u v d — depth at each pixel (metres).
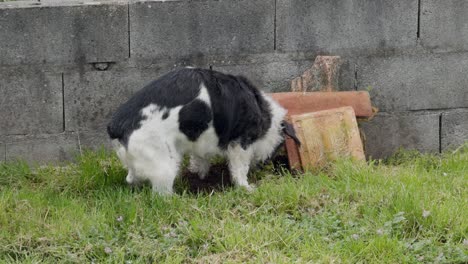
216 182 4.03
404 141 4.33
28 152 4.18
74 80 4.15
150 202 3.69
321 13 4.20
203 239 3.47
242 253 3.40
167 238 3.47
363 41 4.23
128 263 3.38
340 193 3.72
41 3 4.13
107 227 3.54
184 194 3.77
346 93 4.13
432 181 3.88
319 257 3.38
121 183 3.92
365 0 4.20
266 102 3.93
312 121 4.05
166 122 3.73
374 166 4.12
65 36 4.11
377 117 4.30
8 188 3.89
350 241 3.44
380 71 4.27
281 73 4.23
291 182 3.81
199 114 3.76
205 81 3.79
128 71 4.17
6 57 4.10
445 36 4.27
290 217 3.62
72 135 4.19
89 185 3.89
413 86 4.29
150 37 4.15
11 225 3.56
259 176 4.02
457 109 4.33
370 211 3.60
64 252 3.42
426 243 3.45
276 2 4.18
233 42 4.19
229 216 3.61
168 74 3.81
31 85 4.14
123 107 3.78
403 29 4.24
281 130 3.97
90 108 4.18
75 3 4.12
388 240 3.43
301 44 4.22
